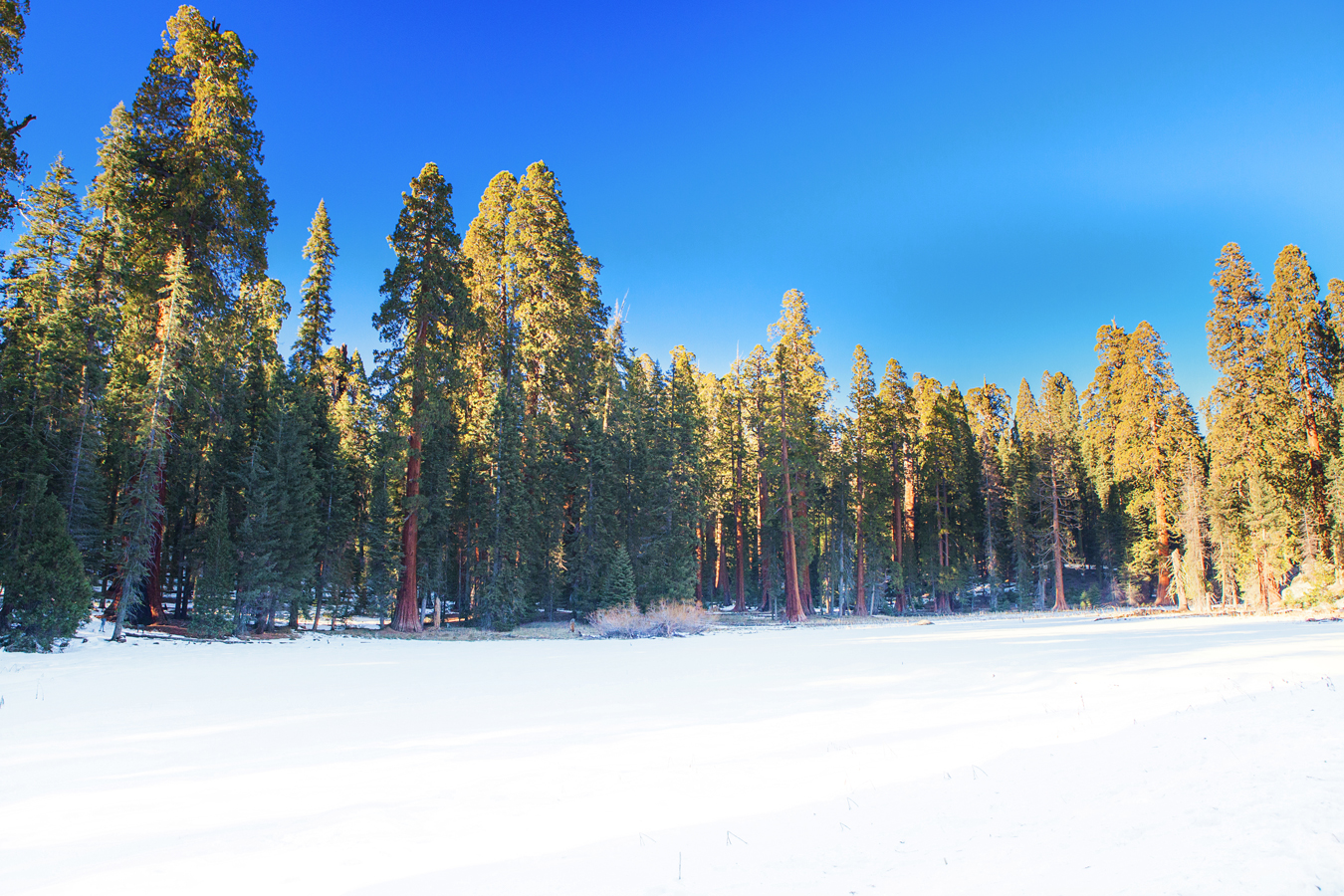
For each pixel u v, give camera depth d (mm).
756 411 43625
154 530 21609
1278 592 39844
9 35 17344
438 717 9305
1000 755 6195
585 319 45000
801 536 42656
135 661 15352
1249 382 38031
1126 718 7492
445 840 4402
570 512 39438
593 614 32156
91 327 22578
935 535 54281
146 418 20141
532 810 5051
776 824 4539
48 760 6879
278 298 34219
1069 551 54094
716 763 6473
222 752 7211
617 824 4668
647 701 10555
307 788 5754
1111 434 57688
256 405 27750
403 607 28703
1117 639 20016
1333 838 3207
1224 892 2805
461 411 35969
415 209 31156
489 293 42688
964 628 29266
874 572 48188
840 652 18438
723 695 11016
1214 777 4664
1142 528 50500
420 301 30172
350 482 28891
